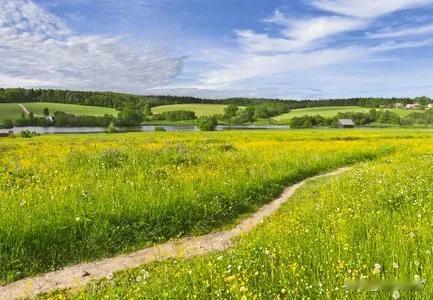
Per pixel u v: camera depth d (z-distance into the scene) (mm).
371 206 10234
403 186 12305
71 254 8875
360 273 5469
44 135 96625
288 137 63219
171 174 15672
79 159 18875
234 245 9039
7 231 8750
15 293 7227
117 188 12539
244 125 173875
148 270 7965
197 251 9195
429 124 164125
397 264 5352
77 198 11219
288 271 5820
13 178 15062
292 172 20203
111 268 8336
